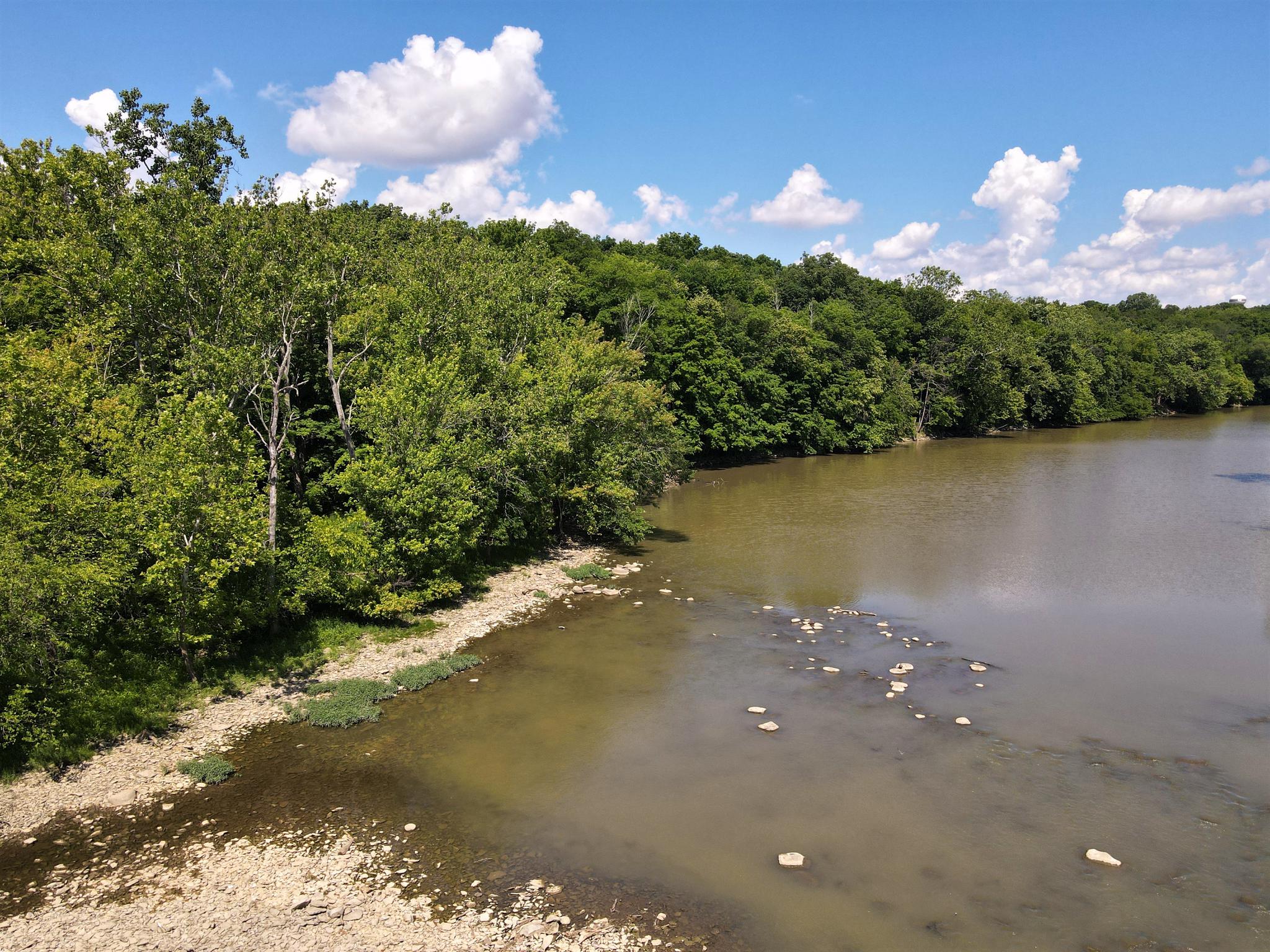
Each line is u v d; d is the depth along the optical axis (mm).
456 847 14430
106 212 26078
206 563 20172
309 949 11859
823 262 107375
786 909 12648
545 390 33750
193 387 23797
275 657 22969
